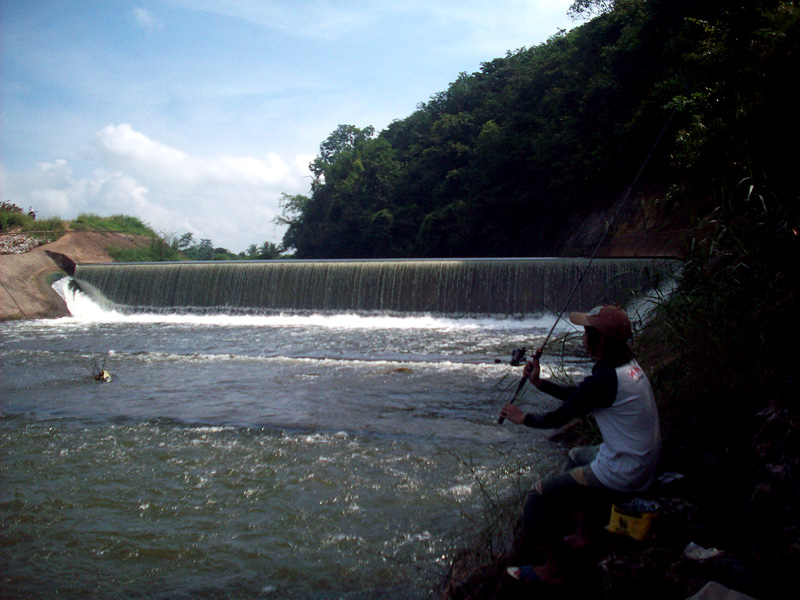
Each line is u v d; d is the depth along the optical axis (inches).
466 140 1779.0
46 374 440.8
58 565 172.6
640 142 899.4
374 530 188.1
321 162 2466.8
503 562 147.2
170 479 234.4
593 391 119.0
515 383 379.2
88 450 268.7
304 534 187.6
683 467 158.1
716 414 171.6
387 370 434.6
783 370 161.2
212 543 183.6
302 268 869.2
